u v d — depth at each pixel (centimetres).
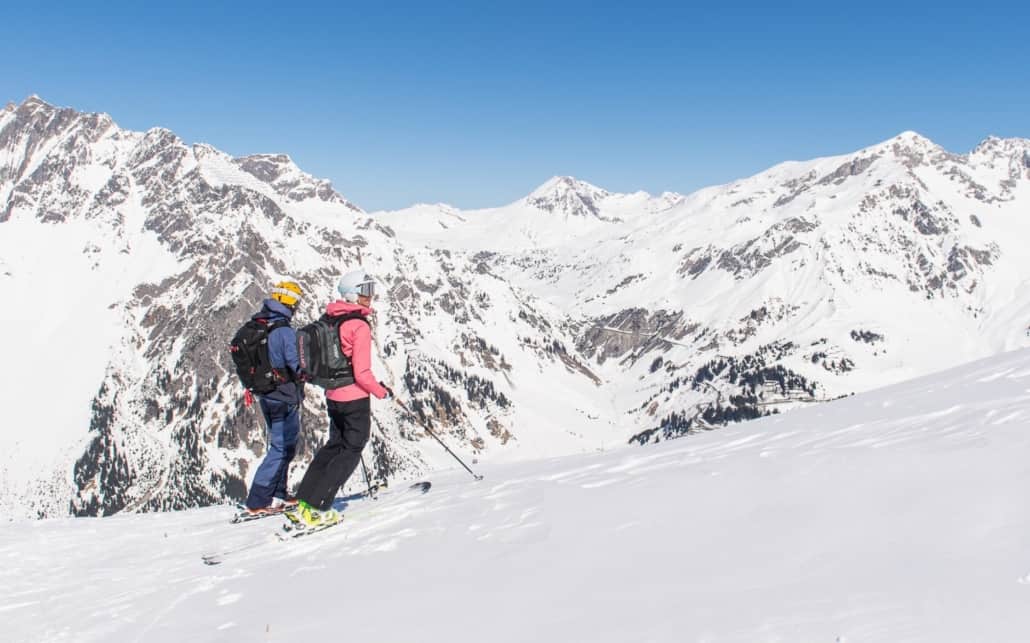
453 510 966
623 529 765
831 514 695
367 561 805
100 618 733
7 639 702
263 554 888
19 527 1227
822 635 443
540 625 548
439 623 586
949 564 521
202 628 661
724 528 711
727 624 484
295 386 1069
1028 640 388
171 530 1152
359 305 964
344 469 947
